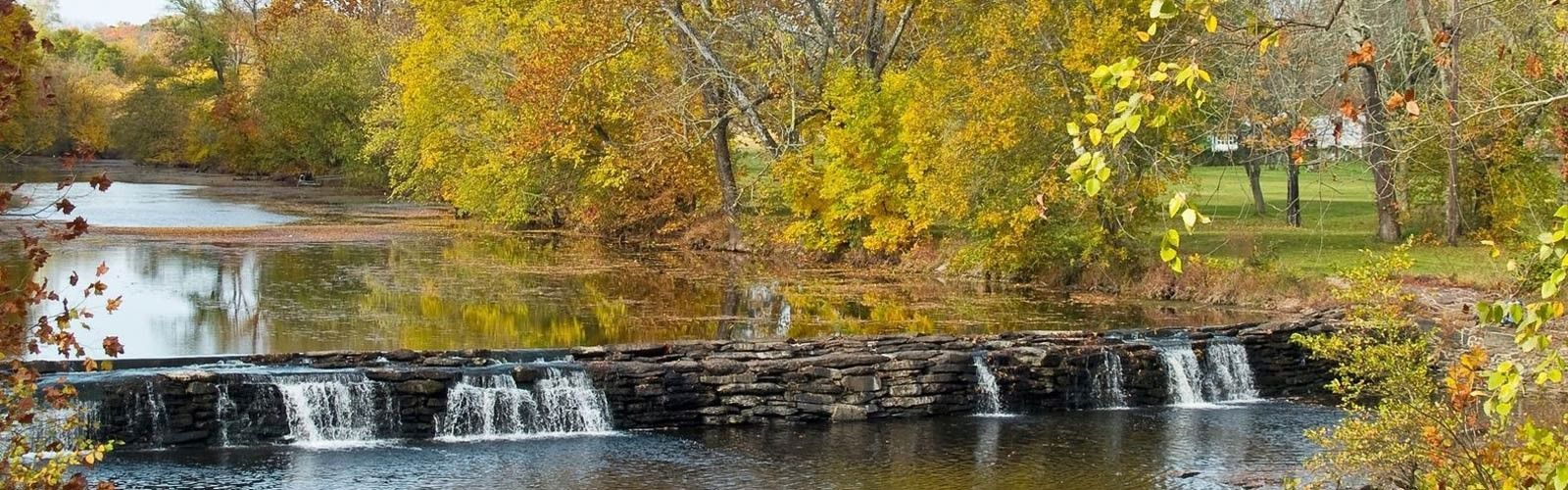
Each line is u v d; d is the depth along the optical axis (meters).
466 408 18.20
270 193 69.75
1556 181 26.62
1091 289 31.52
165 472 15.67
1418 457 12.85
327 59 76.00
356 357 19.11
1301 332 23.22
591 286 31.66
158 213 53.31
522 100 43.34
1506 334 21.98
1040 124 30.12
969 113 31.36
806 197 39.22
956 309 28.19
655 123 41.56
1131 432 19.03
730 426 19.27
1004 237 31.77
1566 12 13.39
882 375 20.05
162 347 20.95
